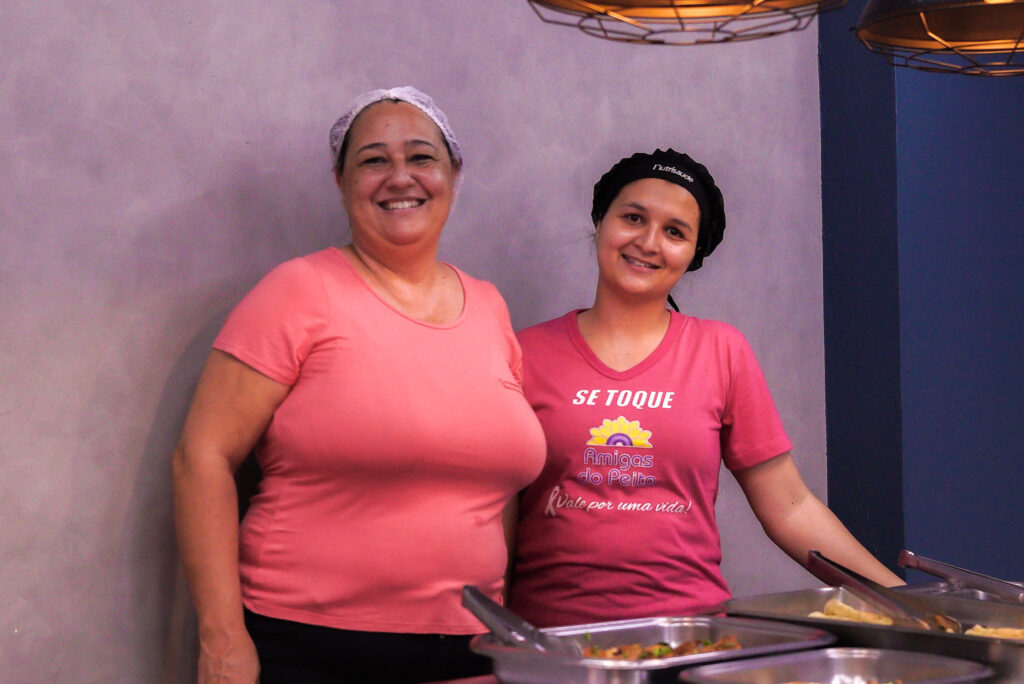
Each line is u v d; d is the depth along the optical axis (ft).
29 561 5.45
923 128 9.27
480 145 7.41
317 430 5.21
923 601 5.81
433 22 7.18
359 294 5.45
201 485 5.22
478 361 5.64
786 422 9.56
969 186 9.49
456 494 5.45
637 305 6.42
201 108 6.07
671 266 6.34
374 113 5.64
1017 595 5.85
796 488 6.65
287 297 5.29
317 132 6.61
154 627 5.89
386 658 5.28
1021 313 9.68
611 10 5.04
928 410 9.29
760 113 9.34
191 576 5.23
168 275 5.94
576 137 8.02
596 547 6.08
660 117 8.57
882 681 4.59
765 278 9.37
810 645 4.76
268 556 5.30
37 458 5.48
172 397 5.96
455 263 7.25
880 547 9.41
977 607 5.69
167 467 5.94
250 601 5.31
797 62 9.67
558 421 6.26
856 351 9.61
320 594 5.21
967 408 9.46
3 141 5.38
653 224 6.27
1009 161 9.65
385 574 5.24
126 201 5.79
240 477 6.01
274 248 6.40
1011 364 9.64
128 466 5.79
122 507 5.77
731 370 6.47
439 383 5.40
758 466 6.64
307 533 5.26
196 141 6.06
